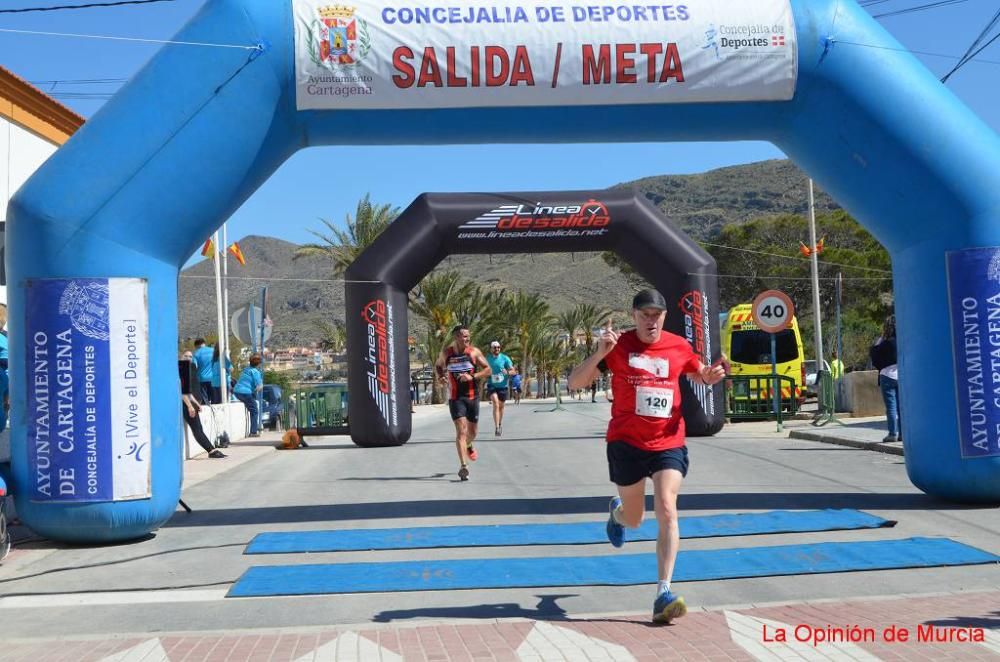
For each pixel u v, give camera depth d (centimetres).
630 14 864
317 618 545
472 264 18912
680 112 880
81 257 764
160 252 801
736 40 861
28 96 1426
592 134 895
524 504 941
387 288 1686
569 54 855
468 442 1168
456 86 855
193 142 806
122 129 792
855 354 4509
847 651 454
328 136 887
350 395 1730
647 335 544
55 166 783
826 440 1522
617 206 1644
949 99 870
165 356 800
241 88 827
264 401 2250
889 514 828
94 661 470
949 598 548
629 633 494
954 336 838
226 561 707
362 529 817
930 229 852
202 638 507
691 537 741
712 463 1251
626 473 538
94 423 759
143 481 770
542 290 16375
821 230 5078
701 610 538
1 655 486
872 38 872
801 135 900
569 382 555
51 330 758
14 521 877
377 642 489
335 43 841
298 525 855
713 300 1659
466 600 577
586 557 682
